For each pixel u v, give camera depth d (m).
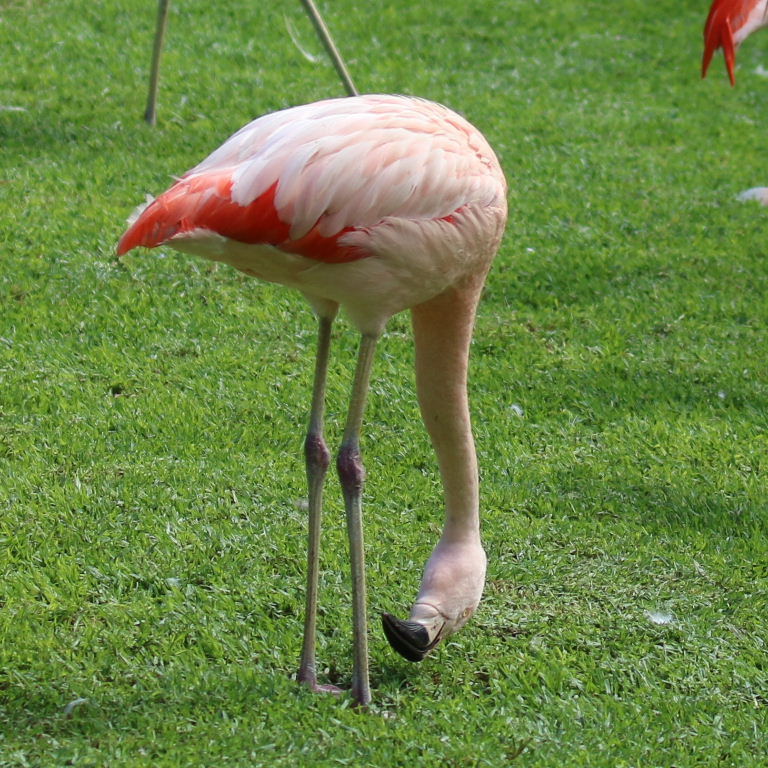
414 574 6.91
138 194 12.77
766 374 10.07
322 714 5.39
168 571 6.69
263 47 19.30
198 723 5.28
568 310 11.13
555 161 15.45
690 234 13.35
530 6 23.88
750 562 7.31
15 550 6.80
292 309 10.59
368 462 8.22
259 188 4.61
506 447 8.59
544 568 7.06
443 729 5.45
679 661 6.24
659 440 8.89
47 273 10.70
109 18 19.84
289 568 6.84
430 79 18.75
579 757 5.26
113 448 8.05
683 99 19.36
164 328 9.97
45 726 5.23
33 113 15.14
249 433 8.41
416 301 5.20
